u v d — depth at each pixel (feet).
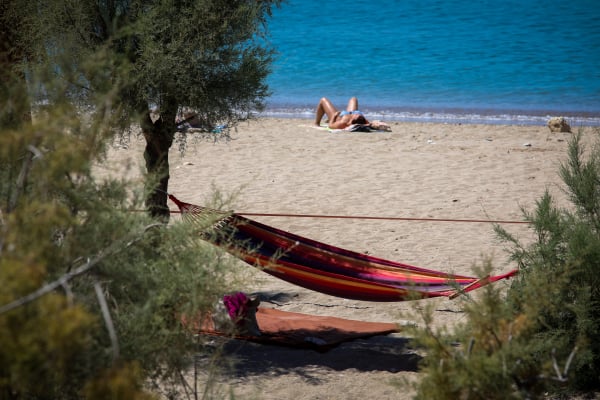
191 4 73.97
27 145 35.04
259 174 171.63
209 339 71.00
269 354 72.13
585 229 65.98
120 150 164.35
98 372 36.81
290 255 75.97
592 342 61.87
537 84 389.39
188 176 167.12
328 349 73.72
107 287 42.83
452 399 41.70
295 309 89.66
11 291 30.14
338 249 77.56
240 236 74.23
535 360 55.26
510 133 237.45
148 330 42.68
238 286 51.06
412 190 158.20
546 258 66.90
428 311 48.78
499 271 103.24
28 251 33.09
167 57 70.44
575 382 61.46
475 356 41.34
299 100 345.31
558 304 62.80
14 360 30.04
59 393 36.63
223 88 76.48
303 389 63.93
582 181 70.23
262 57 78.54
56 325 29.78
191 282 45.75
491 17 605.73
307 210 140.15
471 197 151.84
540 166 182.60
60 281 32.53
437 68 438.40
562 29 549.13
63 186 37.65
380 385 65.62
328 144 214.28
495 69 431.84
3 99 41.47
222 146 204.64
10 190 39.78
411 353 74.18
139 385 39.65
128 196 44.57
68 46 65.36
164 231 47.50
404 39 532.32
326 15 635.25
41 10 73.05
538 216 69.82
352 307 90.74
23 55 73.36
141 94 70.64
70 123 37.40
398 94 366.84
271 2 81.05
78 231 39.86
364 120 241.96
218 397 51.03
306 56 479.82
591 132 241.35
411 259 109.81
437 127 252.21
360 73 428.15
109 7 72.59
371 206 144.05
